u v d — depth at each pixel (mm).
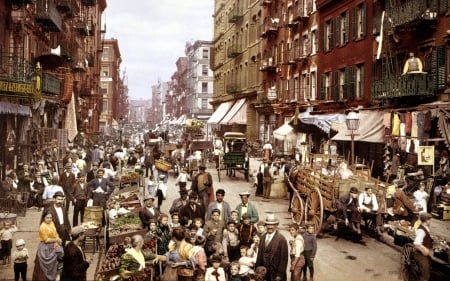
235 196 23531
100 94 74375
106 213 13742
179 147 31609
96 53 70000
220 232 11016
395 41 23891
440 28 20922
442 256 10273
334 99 31719
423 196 15469
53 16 29578
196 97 98375
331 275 11891
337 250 14250
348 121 19078
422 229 10219
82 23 46719
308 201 16484
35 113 25609
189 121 46969
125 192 16969
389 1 24469
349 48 29891
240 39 59844
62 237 10711
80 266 8609
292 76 41344
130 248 9164
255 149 47000
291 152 36719
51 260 9234
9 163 22047
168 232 10781
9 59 22391
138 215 13031
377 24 25750
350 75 29250
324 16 34031
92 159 28781
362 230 16719
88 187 14969
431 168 19266
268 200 22812
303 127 28969
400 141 20922
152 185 19438
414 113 19734
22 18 24906
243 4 58094
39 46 30812
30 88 20828
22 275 10289
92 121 61875
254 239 10352
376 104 26156
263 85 49688
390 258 13445
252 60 53938
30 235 14969
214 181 29062
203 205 13953
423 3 21141
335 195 15273
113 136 72500
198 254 9156
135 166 24688
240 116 55500
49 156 25625
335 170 16719
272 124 45781
